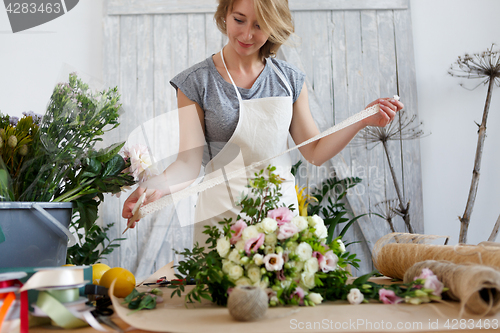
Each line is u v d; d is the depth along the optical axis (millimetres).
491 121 2801
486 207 2766
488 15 2857
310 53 2840
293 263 659
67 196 833
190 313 606
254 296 543
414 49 2879
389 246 895
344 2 2840
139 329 532
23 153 774
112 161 865
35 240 740
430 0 2887
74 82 820
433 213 2791
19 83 2762
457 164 2805
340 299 696
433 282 631
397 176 2801
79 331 542
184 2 2814
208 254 693
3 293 548
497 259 649
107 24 2811
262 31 1171
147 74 2809
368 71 2844
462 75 2822
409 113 2811
